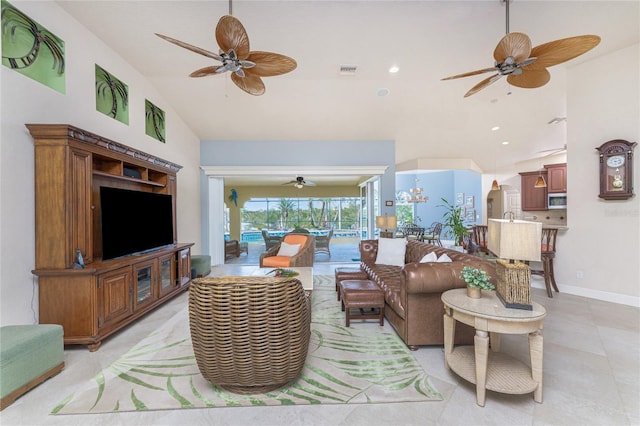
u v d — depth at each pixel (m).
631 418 1.59
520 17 2.89
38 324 2.30
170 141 5.02
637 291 3.41
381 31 3.13
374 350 2.43
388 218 5.41
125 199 3.08
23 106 2.41
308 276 3.49
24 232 2.38
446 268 2.37
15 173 2.32
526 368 1.90
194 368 2.17
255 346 1.70
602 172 3.59
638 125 3.38
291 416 1.65
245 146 6.18
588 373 2.03
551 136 6.39
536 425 1.55
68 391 1.88
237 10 2.79
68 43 2.90
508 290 1.79
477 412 1.66
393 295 2.76
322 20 2.93
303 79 4.40
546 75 2.72
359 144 6.30
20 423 1.60
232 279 1.75
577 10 2.79
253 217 12.00
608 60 3.58
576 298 3.74
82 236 2.59
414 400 1.77
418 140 6.49
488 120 5.65
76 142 2.52
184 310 3.49
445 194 11.30
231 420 1.62
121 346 2.54
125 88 3.87
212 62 3.85
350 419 1.62
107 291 2.60
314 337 2.70
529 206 7.78
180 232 5.36
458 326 2.43
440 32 3.15
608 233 3.62
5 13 2.35
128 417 1.64
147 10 2.83
